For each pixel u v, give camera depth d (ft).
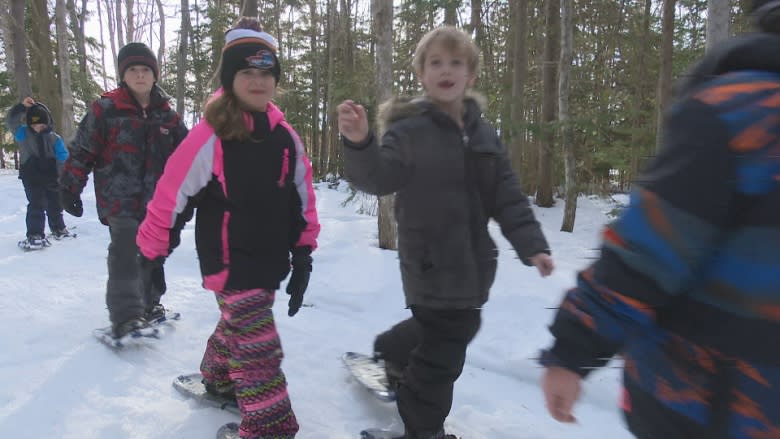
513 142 36.17
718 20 15.93
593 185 48.49
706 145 3.11
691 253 3.17
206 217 7.70
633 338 3.55
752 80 3.19
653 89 49.83
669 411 3.56
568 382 3.56
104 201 11.12
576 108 42.39
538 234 7.10
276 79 7.89
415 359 7.68
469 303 7.22
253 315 7.70
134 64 10.91
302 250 8.53
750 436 3.25
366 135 6.19
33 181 19.72
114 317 11.21
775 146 3.04
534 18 46.91
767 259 3.11
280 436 7.77
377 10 18.92
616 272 3.38
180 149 7.47
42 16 57.62
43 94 58.18
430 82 7.13
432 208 6.96
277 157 7.79
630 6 41.65
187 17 55.57
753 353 3.23
